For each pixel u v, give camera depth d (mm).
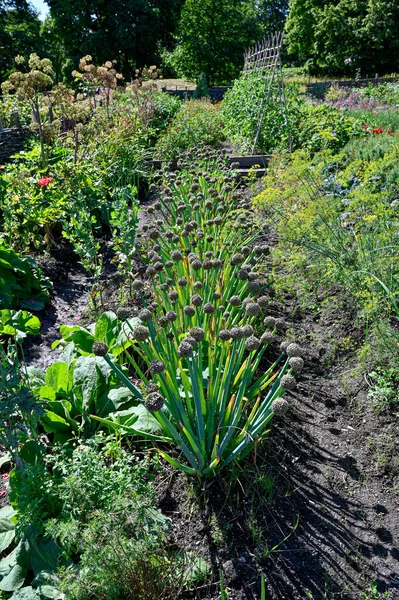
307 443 2838
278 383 2389
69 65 34312
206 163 6938
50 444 2725
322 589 2068
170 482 2545
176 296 2875
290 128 9180
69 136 7035
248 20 40000
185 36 37062
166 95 16500
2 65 34750
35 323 3922
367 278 3502
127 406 2871
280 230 4660
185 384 2539
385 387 3096
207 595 2037
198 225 4652
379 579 2102
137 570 1871
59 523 1943
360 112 13172
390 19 29234
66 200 5836
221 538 2260
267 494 2488
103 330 3408
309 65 34500
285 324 3973
